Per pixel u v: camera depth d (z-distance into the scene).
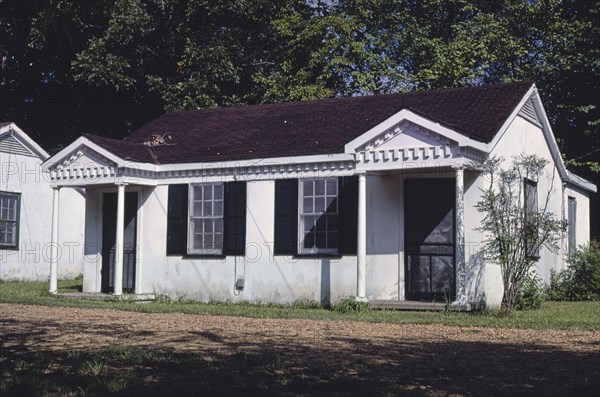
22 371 8.68
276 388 7.89
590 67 32.91
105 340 11.68
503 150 18.42
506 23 34.72
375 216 18.70
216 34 31.38
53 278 21.52
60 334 12.41
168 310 17.16
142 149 21.19
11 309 17.11
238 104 32.28
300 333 12.95
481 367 9.50
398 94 21.52
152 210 21.05
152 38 31.44
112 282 21.75
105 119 34.44
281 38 34.28
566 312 17.53
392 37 34.94
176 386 7.84
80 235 31.23
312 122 21.05
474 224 17.48
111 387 7.78
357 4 34.91
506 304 16.75
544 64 33.81
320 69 33.41
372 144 17.72
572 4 35.03
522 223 16.81
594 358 10.30
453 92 20.42
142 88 32.78
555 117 34.50
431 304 17.27
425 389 8.08
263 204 19.61
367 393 7.75
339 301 18.50
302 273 19.05
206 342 11.58
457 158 16.73
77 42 31.27
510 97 19.12
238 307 18.39
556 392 7.99
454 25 34.75
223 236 20.05
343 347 11.18
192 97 30.78
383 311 17.28
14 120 34.31
